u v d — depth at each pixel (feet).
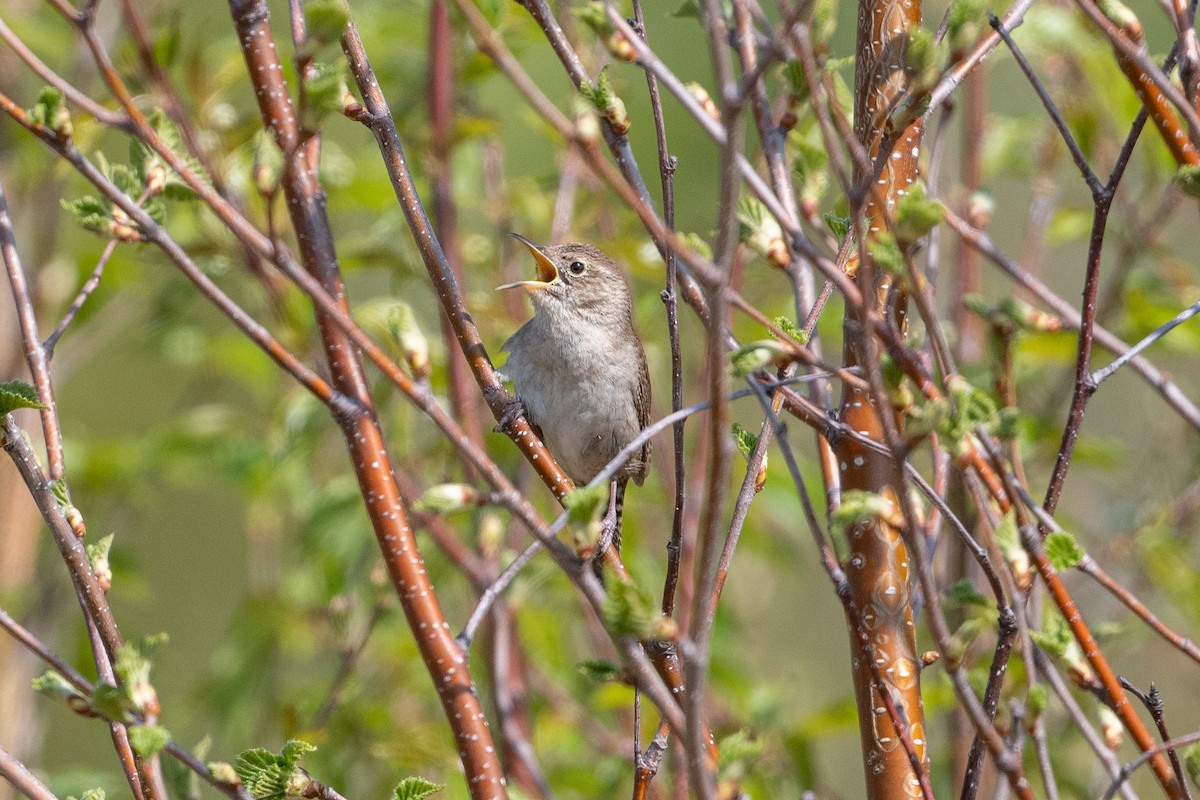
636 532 41.50
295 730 35.29
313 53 15.57
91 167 16.31
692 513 37.50
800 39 14.37
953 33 16.03
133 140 20.88
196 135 32.53
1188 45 20.62
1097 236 18.71
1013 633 17.62
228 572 60.90
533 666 41.75
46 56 40.19
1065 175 42.19
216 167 32.76
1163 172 34.65
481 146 43.96
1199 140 17.78
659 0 52.90
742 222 17.89
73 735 53.67
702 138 51.93
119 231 18.28
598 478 15.96
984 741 15.60
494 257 42.19
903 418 18.58
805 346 18.72
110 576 19.53
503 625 34.58
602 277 33.68
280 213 35.91
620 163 19.39
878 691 19.80
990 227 48.55
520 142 52.70
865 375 14.85
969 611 22.04
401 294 41.60
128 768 19.17
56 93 15.97
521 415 22.34
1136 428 46.62
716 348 13.74
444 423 16.03
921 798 20.10
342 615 35.32
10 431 19.11
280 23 50.16
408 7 41.78
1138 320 36.55
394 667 42.14
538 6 19.26
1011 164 38.63
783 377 20.15
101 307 43.96
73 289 41.93
